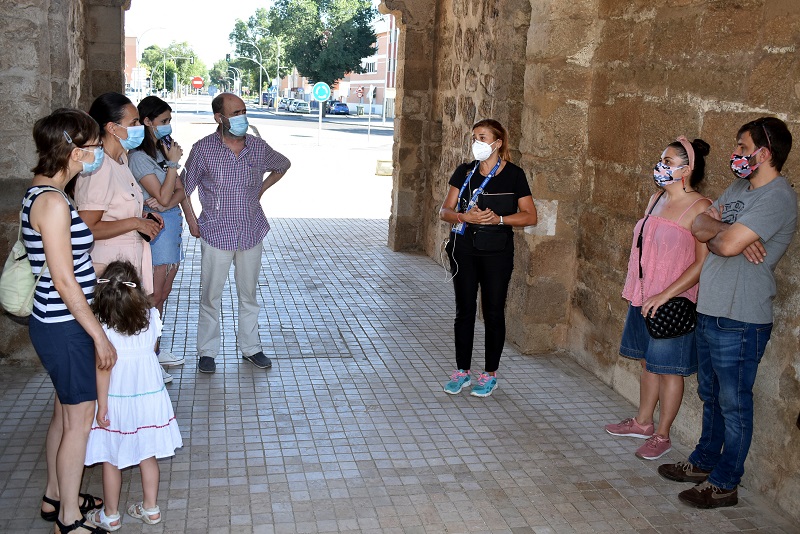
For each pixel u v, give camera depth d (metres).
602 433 4.64
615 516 3.67
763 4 3.82
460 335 5.16
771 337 3.77
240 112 5.04
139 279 3.28
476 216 4.79
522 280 6.09
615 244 5.32
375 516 3.58
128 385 3.23
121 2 9.81
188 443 4.26
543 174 5.79
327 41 63.59
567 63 5.65
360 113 78.25
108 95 3.88
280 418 4.67
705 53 4.30
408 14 9.50
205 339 5.38
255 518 3.51
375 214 13.54
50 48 5.28
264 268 8.85
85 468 3.91
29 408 4.60
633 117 5.08
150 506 3.38
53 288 3.01
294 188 16.66
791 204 3.41
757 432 3.89
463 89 8.50
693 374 4.43
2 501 3.53
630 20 5.14
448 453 4.29
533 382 5.48
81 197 3.80
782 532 3.57
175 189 4.85
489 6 7.53
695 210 4.02
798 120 3.56
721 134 4.14
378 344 6.25
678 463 4.11
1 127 4.97
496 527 3.53
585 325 5.80
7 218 5.08
